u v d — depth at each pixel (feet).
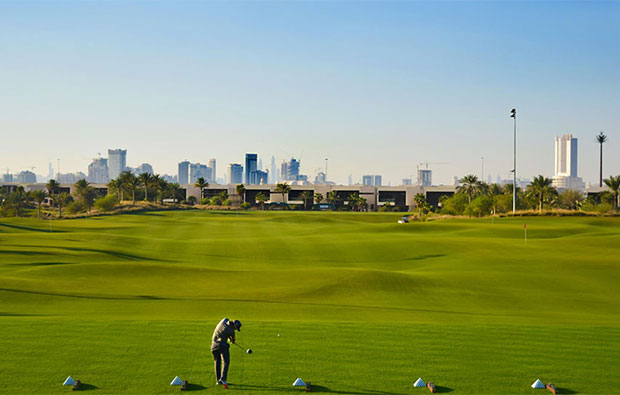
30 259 150.30
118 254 175.52
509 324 71.31
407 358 52.95
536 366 50.90
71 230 284.61
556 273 130.62
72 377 45.80
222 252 191.21
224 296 101.09
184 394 42.37
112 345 55.88
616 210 397.19
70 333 60.80
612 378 47.62
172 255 183.83
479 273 129.90
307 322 70.54
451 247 184.75
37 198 517.14
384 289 109.60
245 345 57.41
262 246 203.51
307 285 112.68
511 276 125.80
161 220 397.80
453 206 458.09
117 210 507.30
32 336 59.16
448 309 92.02
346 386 44.88
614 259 150.20
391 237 224.12
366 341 59.57
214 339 45.42
